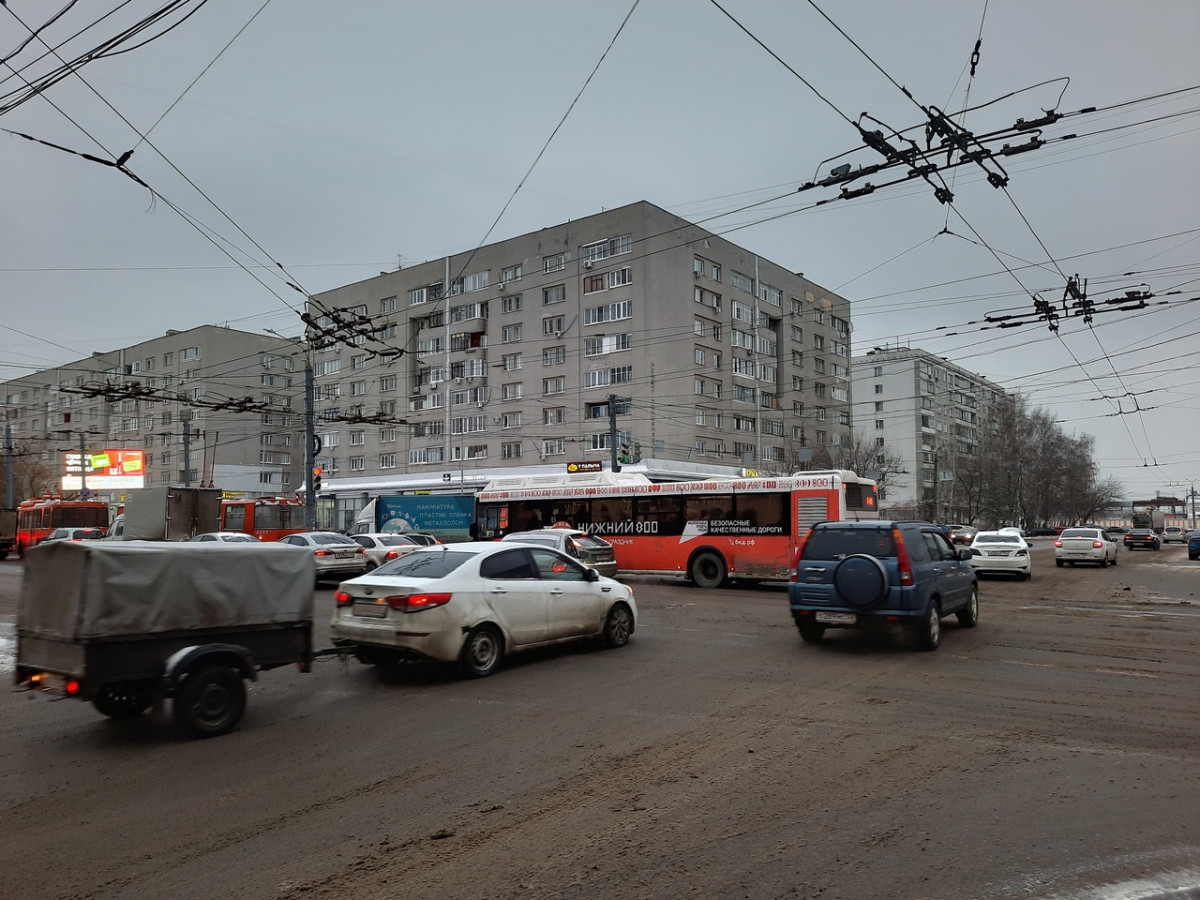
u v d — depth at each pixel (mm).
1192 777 4988
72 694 5793
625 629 10328
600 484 21094
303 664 7191
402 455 62219
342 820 4469
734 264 58312
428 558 8977
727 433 56406
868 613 9719
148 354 71625
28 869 3887
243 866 3885
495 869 3795
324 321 67688
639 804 4629
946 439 91062
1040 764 5277
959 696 7305
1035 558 36312
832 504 17734
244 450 68625
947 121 10266
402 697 7578
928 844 3992
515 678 8359
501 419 57125
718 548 18906
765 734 6078
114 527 30719
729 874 3688
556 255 55188
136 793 4977
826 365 67500
